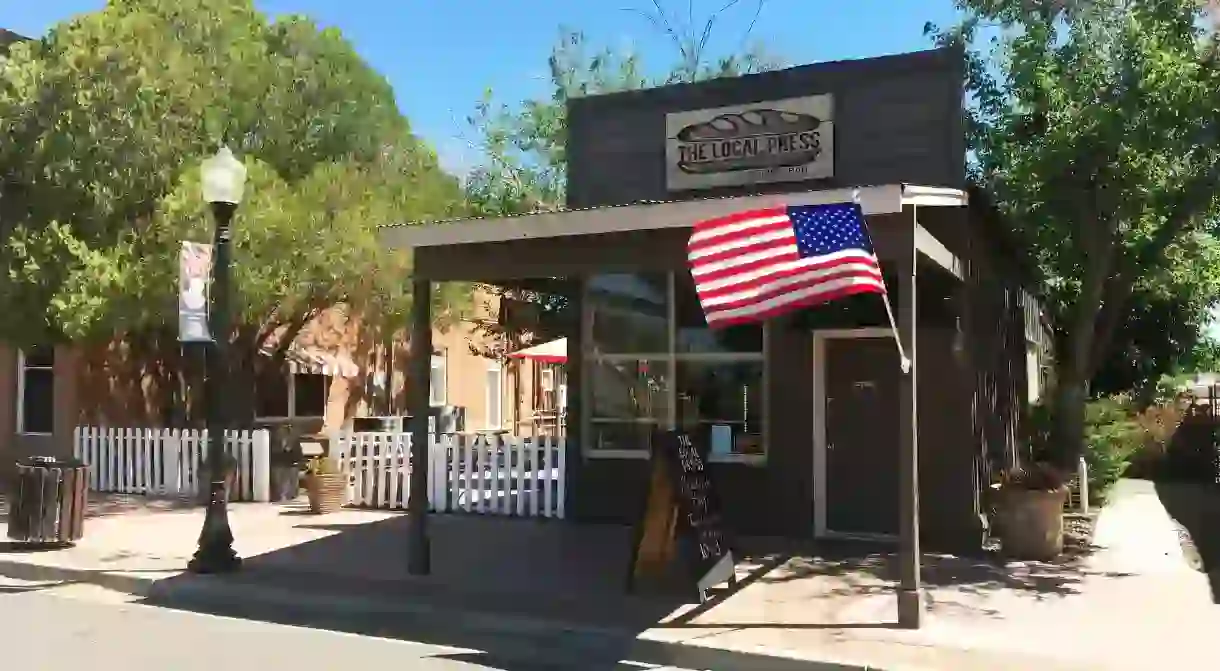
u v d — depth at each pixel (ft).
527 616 26.81
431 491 46.11
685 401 39.70
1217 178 34.94
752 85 38.81
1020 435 48.93
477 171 73.26
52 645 25.18
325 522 43.16
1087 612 26.45
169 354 60.08
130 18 48.01
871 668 21.76
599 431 41.63
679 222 27.63
